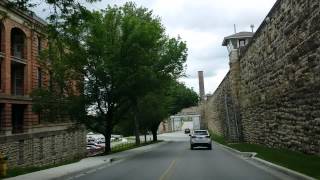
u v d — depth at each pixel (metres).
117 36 38.56
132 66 37.56
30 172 22.05
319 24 18.33
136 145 57.03
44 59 40.22
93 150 64.31
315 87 19.58
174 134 119.06
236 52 46.97
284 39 24.94
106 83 38.19
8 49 42.16
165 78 42.56
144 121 65.88
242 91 44.50
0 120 41.31
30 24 21.89
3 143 39.16
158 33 40.88
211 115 97.31
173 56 42.47
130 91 38.41
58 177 19.06
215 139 63.34
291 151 24.61
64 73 38.66
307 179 13.90
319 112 19.33
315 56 19.25
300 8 21.20
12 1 17.59
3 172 20.11
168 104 67.94
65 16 17.48
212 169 20.72
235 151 33.12
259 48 33.28
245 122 43.31
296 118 23.52
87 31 37.84
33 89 42.50
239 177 16.94
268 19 28.92
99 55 37.84
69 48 29.66
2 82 41.62
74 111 38.75
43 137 47.94
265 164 21.27
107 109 40.09
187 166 22.92
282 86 26.27
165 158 30.55
